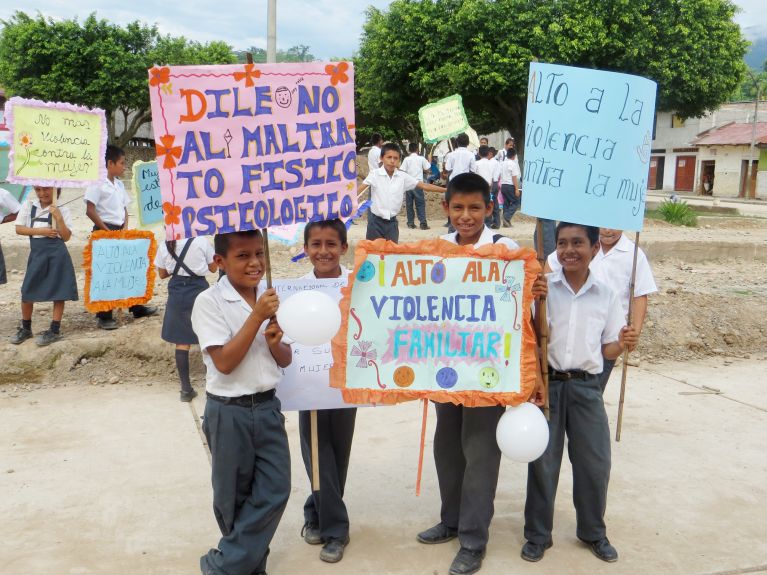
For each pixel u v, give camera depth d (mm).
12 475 4246
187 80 2777
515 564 3361
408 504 4016
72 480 4199
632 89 3117
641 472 4445
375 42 24484
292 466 4504
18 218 6145
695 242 12297
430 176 26453
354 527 3736
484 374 3137
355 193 3023
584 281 3281
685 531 3719
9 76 30000
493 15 21438
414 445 4871
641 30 20875
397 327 3156
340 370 3143
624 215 3236
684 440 4980
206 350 2865
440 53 22844
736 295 8750
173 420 5250
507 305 3121
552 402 3312
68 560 3348
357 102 34031
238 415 2891
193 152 2818
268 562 3369
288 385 3250
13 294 8031
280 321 2834
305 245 3424
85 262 6312
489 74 21156
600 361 3314
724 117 45344
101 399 5668
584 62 21656
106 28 29984
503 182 14570
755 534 3697
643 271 4172
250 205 2898
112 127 32094
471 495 3236
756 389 6164
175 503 3941
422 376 3170
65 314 7180
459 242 3385
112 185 6848
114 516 3783
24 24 29516
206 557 3102
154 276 6828
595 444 3289
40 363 5996
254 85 2852
